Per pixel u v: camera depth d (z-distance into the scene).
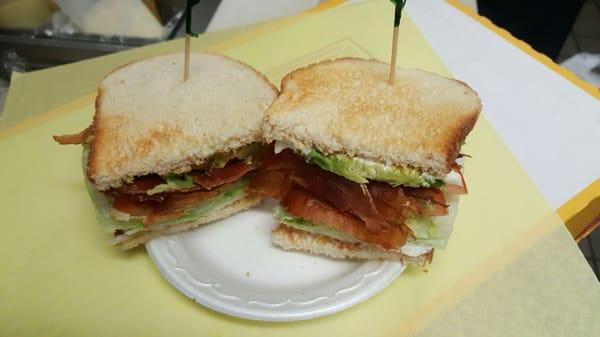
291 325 0.25
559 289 0.26
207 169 0.28
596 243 0.48
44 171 0.32
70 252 0.28
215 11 0.47
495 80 0.38
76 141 0.28
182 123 0.26
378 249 0.27
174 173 0.27
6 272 0.27
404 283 0.27
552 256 0.27
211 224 0.29
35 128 0.35
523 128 0.34
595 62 0.59
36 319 0.25
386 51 0.40
